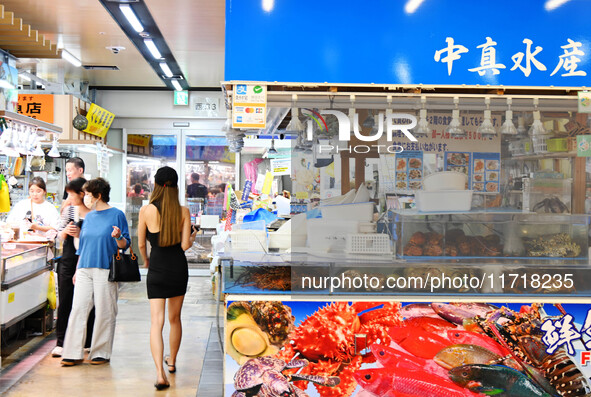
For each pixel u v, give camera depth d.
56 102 8.10
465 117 3.15
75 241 5.06
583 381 3.05
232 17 3.05
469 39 3.10
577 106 3.16
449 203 3.10
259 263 3.06
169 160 10.13
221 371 4.65
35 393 4.11
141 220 4.36
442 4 3.09
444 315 3.03
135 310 6.86
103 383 4.35
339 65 3.07
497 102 3.15
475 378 3.02
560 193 3.15
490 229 3.10
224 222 7.30
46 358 4.96
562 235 3.12
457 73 3.10
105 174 8.98
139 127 10.05
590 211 3.15
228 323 3.02
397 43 3.08
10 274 4.89
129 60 7.87
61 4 5.54
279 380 3.01
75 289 4.79
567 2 3.13
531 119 3.16
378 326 3.03
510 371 3.03
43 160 7.50
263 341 3.02
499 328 3.04
